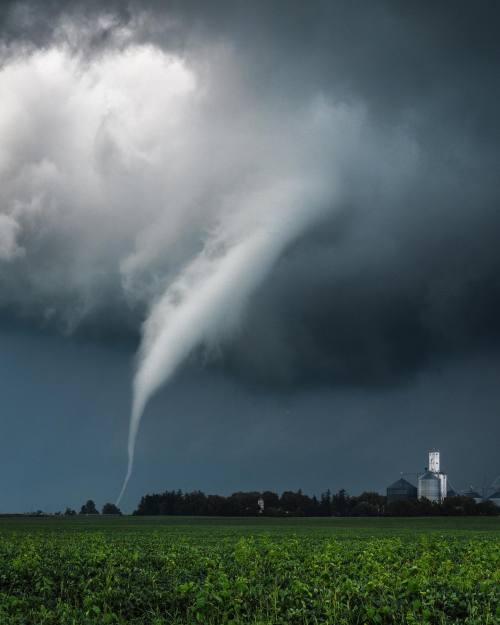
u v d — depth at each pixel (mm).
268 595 35062
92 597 35531
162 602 36125
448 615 32438
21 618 32562
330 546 61031
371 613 30719
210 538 100375
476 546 64812
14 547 63906
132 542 83375
